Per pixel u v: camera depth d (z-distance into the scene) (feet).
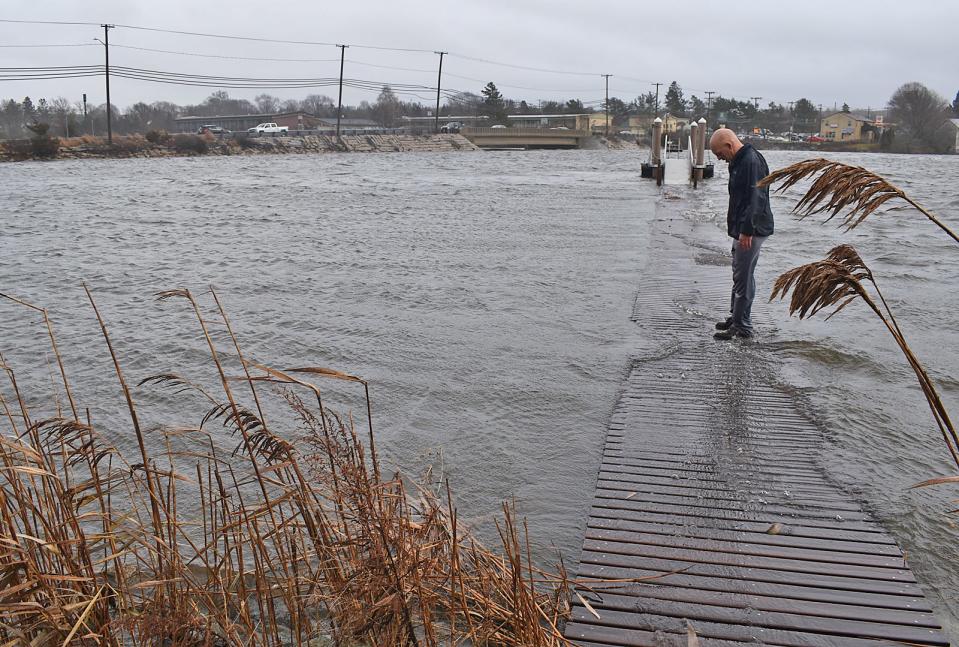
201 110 599.98
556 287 35.45
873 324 27.86
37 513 10.25
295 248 48.88
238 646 9.99
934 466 16.31
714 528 13.35
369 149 256.32
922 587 12.09
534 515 15.19
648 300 32.14
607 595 11.44
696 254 42.68
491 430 19.39
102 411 21.47
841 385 21.34
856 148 319.06
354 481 9.97
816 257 43.04
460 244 49.01
